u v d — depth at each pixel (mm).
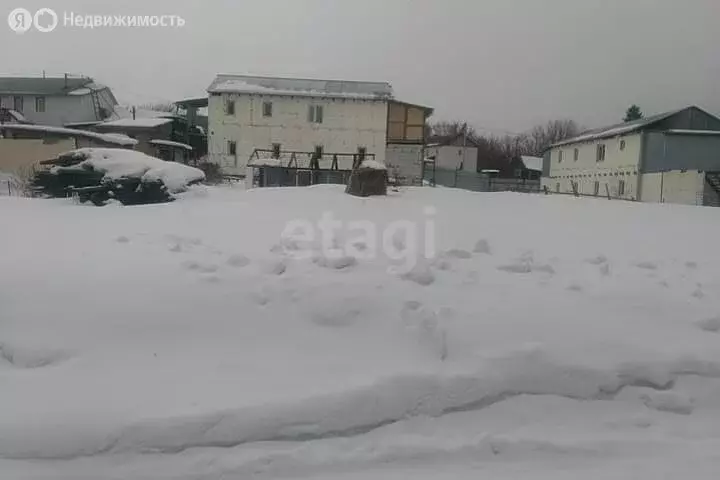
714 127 31375
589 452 2932
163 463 2711
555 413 3217
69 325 3545
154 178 10484
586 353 3535
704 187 26250
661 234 7742
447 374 3297
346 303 3883
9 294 3828
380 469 2768
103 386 3078
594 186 35844
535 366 3400
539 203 12359
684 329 3891
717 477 2734
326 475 2715
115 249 5051
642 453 2941
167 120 37312
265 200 10617
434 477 2703
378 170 12531
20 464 2658
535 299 4156
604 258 5508
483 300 4098
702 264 5609
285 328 3709
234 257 4633
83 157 11250
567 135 62156
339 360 3430
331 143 33594
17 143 24875
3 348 3357
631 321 3920
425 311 3832
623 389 3373
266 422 2910
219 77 35469
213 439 2828
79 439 2752
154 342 3482
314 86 34531
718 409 3320
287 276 4285
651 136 30859
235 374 3246
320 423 2965
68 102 38312
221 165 33531
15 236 5723
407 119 34656
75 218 7500
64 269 4270
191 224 6984
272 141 33594
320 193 12305
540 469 2797
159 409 2914
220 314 3766
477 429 3092
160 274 4223
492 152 58625
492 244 6203
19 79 40438
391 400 3115
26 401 2938
